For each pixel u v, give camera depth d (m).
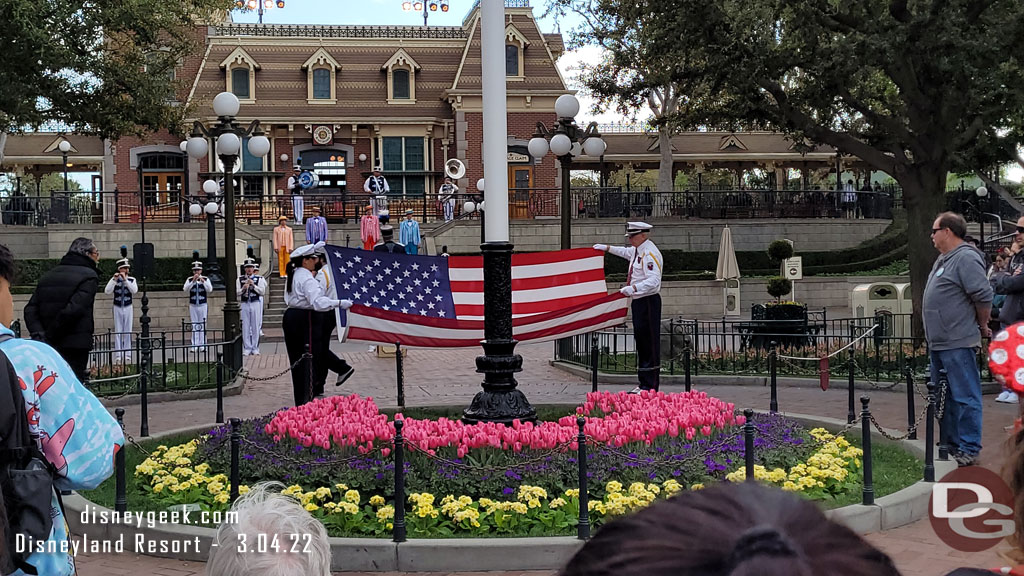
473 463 8.16
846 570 1.09
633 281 12.47
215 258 31.08
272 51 44.88
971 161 24.44
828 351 16.39
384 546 6.69
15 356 3.94
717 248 38.22
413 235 33.09
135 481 8.74
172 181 43.47
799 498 1.23
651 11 18.42
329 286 12.82
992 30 16.52
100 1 21.48
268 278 32.72
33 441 3.91
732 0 17.05
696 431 9.07
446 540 6.77
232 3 29.47
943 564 6.54
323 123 43.81
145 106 23.81
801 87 19.70
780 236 38.78
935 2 16.48
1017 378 3.15
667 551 1.11
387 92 45.22
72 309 11.30
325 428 8.70
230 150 17.38
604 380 16.27
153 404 14.81
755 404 13.52
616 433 8.69
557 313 12.46
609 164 50.69
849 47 16.61
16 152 46.53
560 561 6.65
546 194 40.91
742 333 18.75
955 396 8.92
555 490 7.78
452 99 44.09
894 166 18.91
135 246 23.88
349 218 40.06
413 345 12.40
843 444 9.41
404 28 47.47
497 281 9.45
